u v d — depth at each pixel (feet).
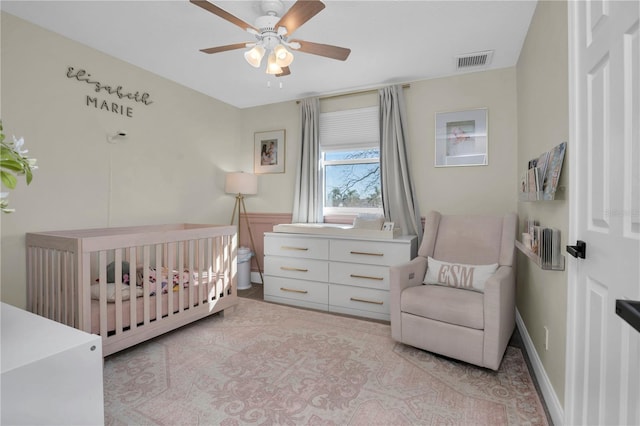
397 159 10.93
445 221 9.42
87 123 8.68
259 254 14.01
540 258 5.16
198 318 8.79
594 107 3.76
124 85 9.59
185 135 11.67
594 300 3.69
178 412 5.26
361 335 8.50
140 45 8.66
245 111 14.30
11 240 7.29
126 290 7.28
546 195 5.26
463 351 6.67
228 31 7.96
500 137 9.99
